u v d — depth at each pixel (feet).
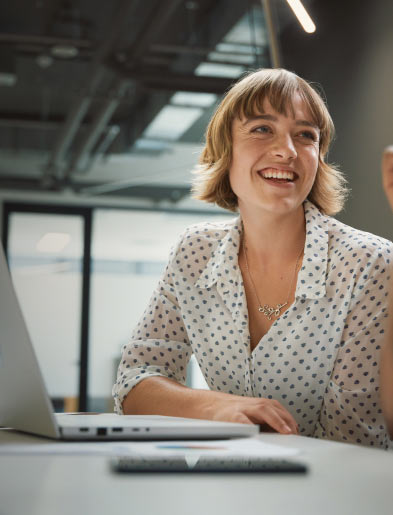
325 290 4.97
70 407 32.71
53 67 20.95
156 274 34.73
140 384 5.00
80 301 33.22
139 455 2.66
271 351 5.06
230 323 5.32
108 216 34.14
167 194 33.04
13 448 2.91
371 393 4.78
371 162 13.80
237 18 17.07
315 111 5.44
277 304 5.25
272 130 5.34
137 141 25.72
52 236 33.37
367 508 1.76
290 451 2.82
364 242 5.04
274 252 5.30
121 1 17.25
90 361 33.19
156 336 5.67
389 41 13.08
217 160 5.72
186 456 2.63
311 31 6.36
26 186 31.09
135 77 19.79
